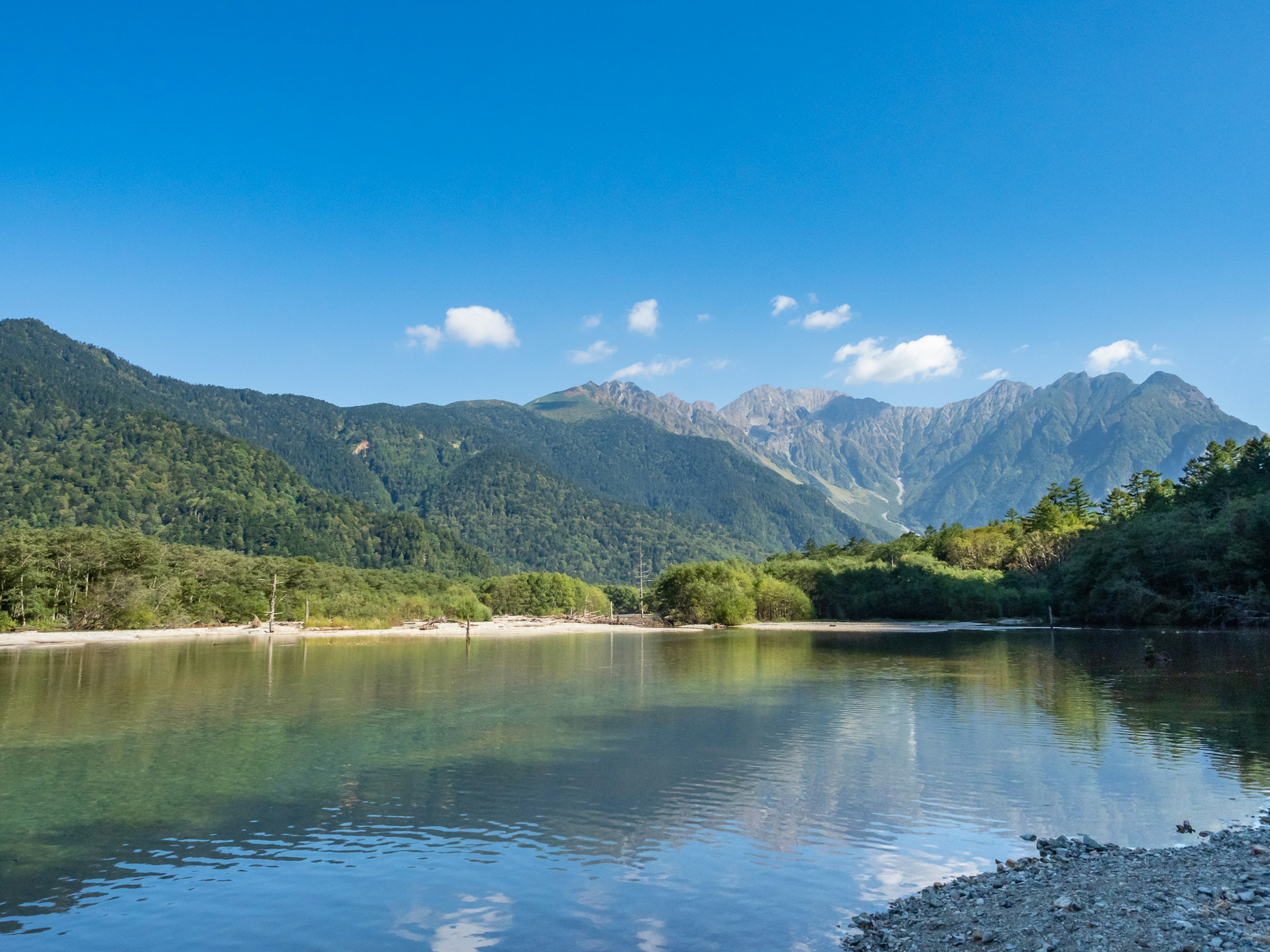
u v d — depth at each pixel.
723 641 109.06
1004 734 35.84
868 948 14.63
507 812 24.28
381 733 37.66
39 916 16.83
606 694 51.72
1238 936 13.14
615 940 15.34
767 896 17.47
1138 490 175.00
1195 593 105.62
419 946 15.23
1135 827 22.09
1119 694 47.97
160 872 19.38
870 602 161.12
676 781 27.95
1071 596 125.56
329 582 162.88
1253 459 121.75
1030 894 16.44
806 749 33.19
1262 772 28.27
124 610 123.00
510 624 157.50
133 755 32.84
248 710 45.09
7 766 30.84
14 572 115.12
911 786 26.88
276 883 18.67
